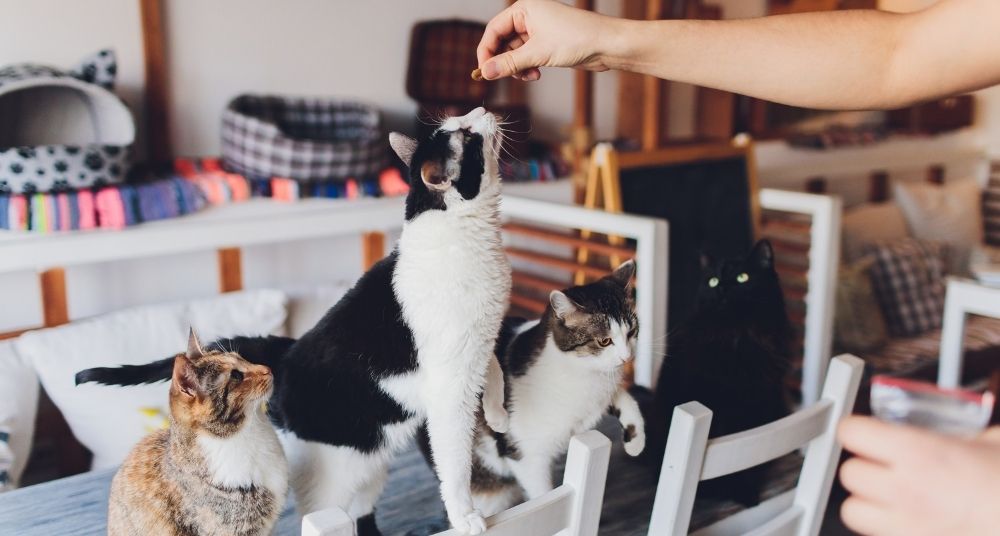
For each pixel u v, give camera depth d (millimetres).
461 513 811
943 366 1972
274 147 1922
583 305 977
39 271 1662
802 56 831
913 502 245
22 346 1600
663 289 1576
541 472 1002
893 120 3848
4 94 1653
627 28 903
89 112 1785
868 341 2705
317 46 2219
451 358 846
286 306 1903
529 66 964
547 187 2477
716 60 875
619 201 2033
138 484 802
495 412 937
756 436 868
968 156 4055
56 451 1831
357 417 872
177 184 1812
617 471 1170
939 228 3482
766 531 961
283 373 897
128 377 872
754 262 1353
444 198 843
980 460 242
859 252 3096
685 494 836
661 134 2283
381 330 855
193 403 747
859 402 1458
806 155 3363
